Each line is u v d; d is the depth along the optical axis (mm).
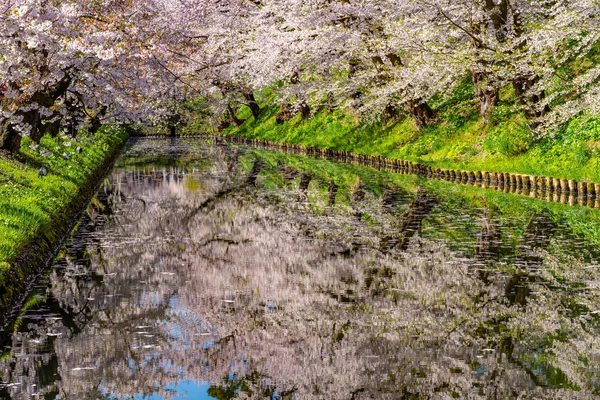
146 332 9172
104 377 7652
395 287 11164
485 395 7062
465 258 12867
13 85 17234
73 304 10375
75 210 18078
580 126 22406
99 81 20906
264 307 10305
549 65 23328
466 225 16109
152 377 7664
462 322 9383
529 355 8148
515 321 9344
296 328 9273
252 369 7922
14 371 7797
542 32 21594
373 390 7230
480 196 21094
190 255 13891
